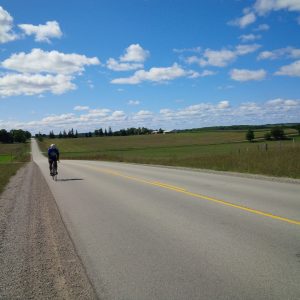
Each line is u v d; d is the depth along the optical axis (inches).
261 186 633.0
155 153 2913.4
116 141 5723.4
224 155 1282.0
